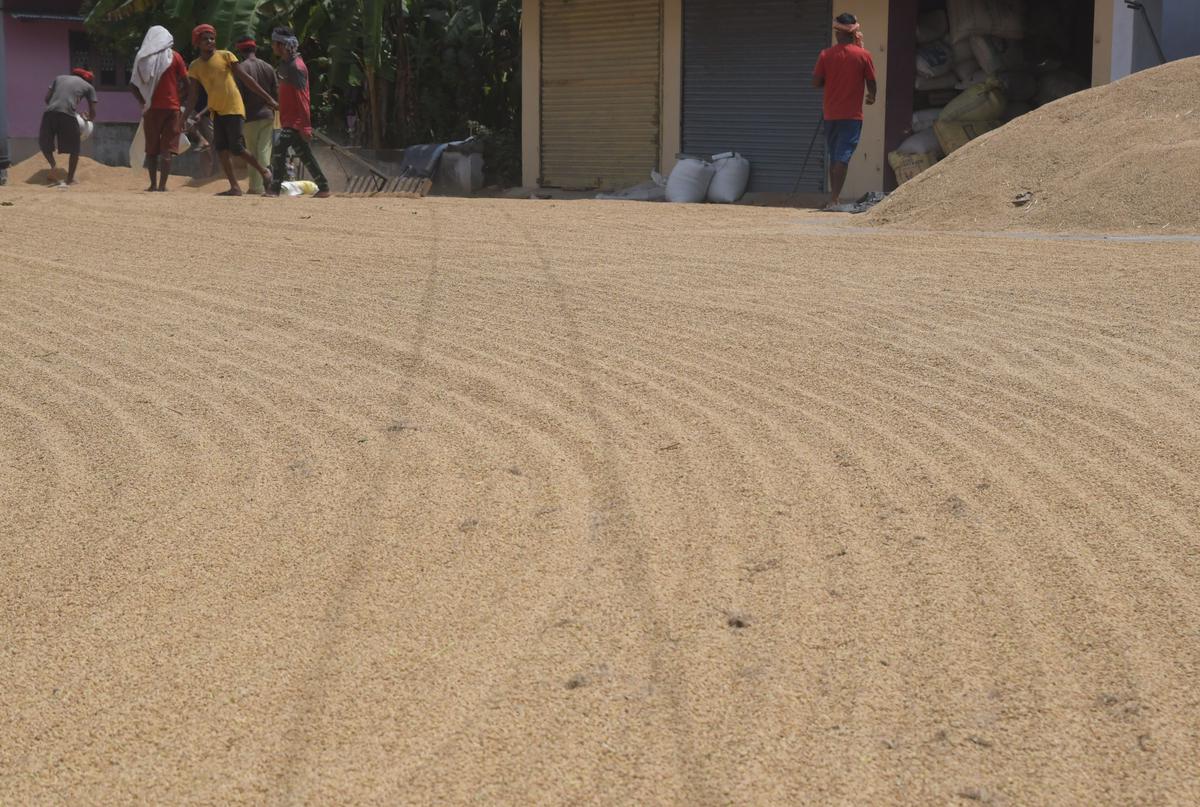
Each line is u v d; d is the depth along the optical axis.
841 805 2.26
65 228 10.70
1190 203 9.66
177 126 16.50
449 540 3.50
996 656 2.79
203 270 8.31
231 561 3.39
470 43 24.08
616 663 2.77
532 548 3.43
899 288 7.25
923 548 3.39
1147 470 3.97
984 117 17.31
